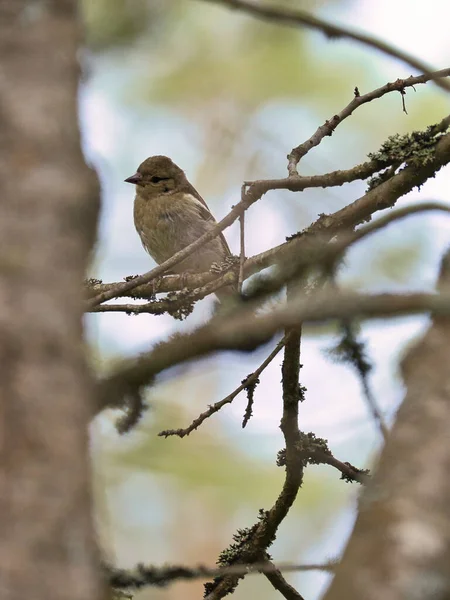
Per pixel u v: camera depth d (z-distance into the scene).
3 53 3.57
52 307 3.20
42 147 3.44
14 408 3.04
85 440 3.09
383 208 8.39
